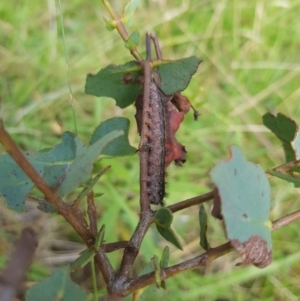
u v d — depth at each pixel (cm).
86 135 51
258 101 58
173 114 27
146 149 25
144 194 25
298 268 43
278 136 27
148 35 28
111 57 57
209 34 63
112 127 25
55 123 51
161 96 27
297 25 66
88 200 24
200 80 59
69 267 22
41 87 54
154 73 27
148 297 30
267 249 22
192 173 49
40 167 24
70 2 62
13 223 41
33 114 51
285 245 44
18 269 22
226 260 43
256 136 54
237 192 21
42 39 58
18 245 22
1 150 41
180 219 45
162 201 25
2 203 41
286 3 67
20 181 24
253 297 41
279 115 26
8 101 52
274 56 63
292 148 26
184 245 44
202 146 52
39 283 22
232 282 40
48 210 23
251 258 21
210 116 55
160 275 22
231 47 62
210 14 65
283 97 58
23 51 56
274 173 25
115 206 41
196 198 25
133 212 44
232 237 21
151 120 26
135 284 23
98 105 51
